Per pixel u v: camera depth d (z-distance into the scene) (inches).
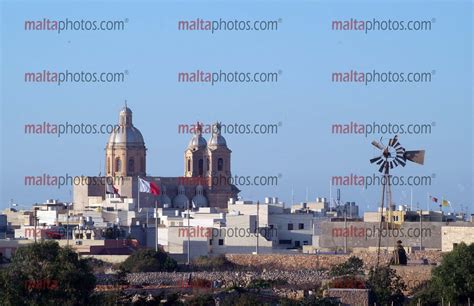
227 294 6894.7
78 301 6353.3
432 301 6727.4
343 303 6560.0
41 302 6112.2
